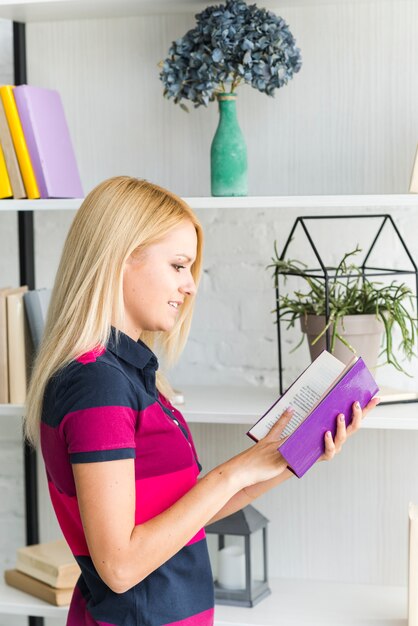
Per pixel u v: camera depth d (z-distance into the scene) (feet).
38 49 7.57
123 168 7.51
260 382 7.48
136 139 7.47
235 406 6.56
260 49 6.23
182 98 7.08
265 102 7.17
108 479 4.22
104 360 4.46
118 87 7.46
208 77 6.26
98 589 4.73
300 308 6.56
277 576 7.52
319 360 5.12
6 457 8.03
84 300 4.60
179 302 4.87
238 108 7.22
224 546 6.93
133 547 4.23
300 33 7.06
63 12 7.11
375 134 7.03
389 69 6.97
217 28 6.19
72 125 7.57
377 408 6.38
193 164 7.38
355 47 6.99
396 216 7.11
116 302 4.62
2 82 7.72
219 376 7.56
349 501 7.35
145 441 4.61
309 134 7.14
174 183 7.43
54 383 4.50
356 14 6.96
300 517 7.45
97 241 4.63
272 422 5.08
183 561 4.79
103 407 4.29
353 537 7.36
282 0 6.77
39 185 6.56
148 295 4.73
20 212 7.65
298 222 7.28
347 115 7.06
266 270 7.38
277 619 6.49
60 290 4.75
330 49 7.03
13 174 6.57
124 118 7.47
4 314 6.68
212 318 7.54
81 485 4.24
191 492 4.50
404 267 7.12
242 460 4.61
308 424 4.61
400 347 7.03
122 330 4.72
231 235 7.43
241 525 6.66
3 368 6.70
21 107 6.54
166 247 4.71
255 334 7.45
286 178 7.20
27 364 6.81
